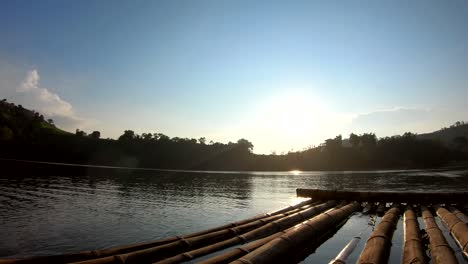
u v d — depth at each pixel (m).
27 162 118.00
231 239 13.68
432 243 12.00
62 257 10.47
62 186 47.75
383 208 24.38
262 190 49.94
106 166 141.12
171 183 61.56
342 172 123.06
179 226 21.97
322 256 12.92
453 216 17.56
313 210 21.61
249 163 162.75
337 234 16.75
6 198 33.75
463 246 12.12
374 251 10.99
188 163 156.62
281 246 11.48
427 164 148.62
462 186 53.06
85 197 36.88
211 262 9.91
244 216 26.14
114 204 32.06
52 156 146.75
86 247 16.66
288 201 36.38
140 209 29.23
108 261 10.15
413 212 20.83
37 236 18.61
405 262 10.23
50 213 26.00
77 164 141.38
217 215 26.55
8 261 9.67
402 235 15.57
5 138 144.25
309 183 64.81
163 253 11.74
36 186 46.06
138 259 10.80
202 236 13.90
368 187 53.09
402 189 48.69
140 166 150.12
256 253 10.21
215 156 166.12
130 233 19.77
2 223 21.66
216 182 67.12
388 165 150.50
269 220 18.02
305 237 13.77
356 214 22.80
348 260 11.80
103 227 21.33
